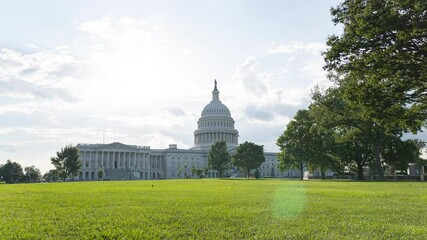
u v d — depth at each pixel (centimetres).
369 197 2556
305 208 1777
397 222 1398
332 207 1828
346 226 1288
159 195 2675
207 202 2055
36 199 2281
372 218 1481
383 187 4347
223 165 19238
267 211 1648
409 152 10056
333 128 8338
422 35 2814
